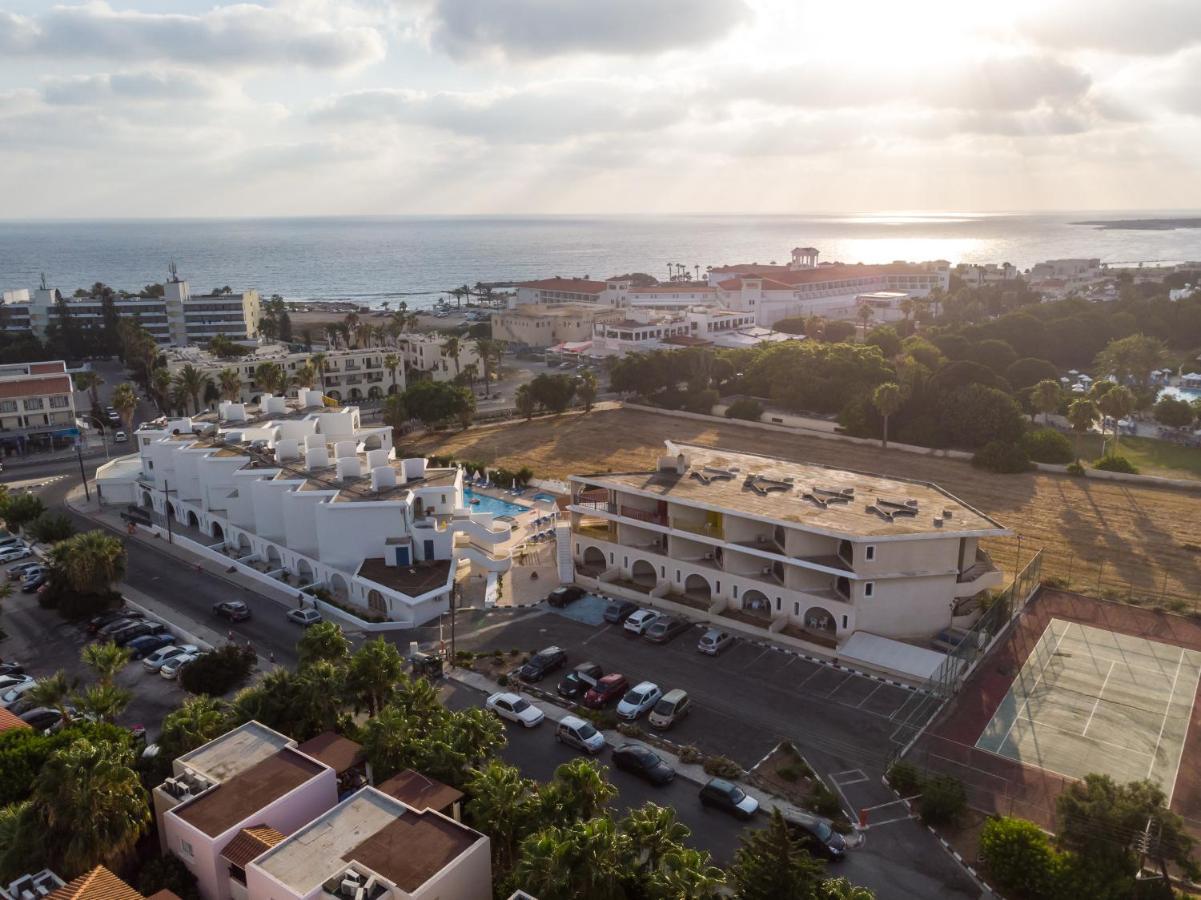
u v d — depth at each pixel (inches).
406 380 7559.1
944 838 1887.3
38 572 3383.4
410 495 3353.8
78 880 1507.1
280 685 2066.9
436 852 1534.2
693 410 6407.5
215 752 1877.5
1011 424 5073.8
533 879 1413.6
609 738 2288.4
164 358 6697.8
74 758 1625.2
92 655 2178.9
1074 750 2201.0
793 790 2059.5
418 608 2965.1
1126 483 4571.9
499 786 1654.8
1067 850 1664.6
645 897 1443.2
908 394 5319.9
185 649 2748.5
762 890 1448.1
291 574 3422.7
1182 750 2197.3
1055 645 2755.9
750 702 2450.8
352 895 1412.4
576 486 3430.1
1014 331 7229.3
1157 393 6092.5
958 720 2340.1
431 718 1991.9
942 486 4584.2
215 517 3796.8
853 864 1808.6
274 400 4672.7
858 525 2773.1
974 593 2834.6
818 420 5831.7
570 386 6304.1
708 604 3034.0
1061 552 3627.0
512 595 3211.1
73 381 6195.9
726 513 2945.4
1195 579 3326.8
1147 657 2677.2
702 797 1993.1
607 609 3004.4
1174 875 1731.1
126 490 4367.6
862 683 2536.9
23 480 4817.9
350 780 1929.1
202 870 1628.9
